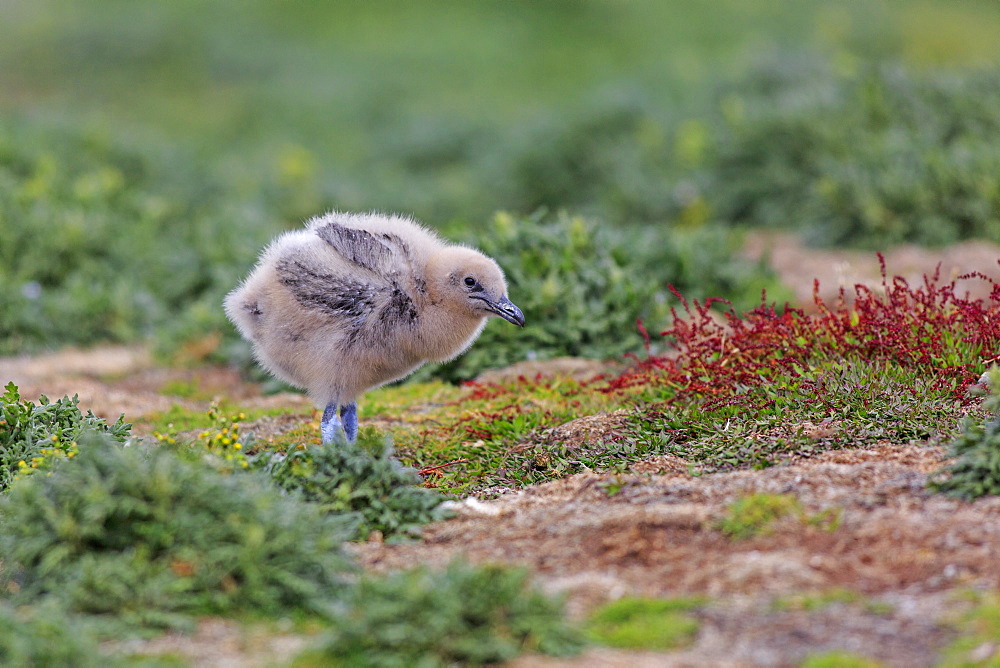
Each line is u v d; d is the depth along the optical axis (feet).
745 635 20.83
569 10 140.56
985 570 22.43
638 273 50.39
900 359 35.24
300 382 34.17
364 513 28.02
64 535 23.22
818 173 69.26
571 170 84.84
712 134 77.87
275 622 22.24
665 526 25.77
